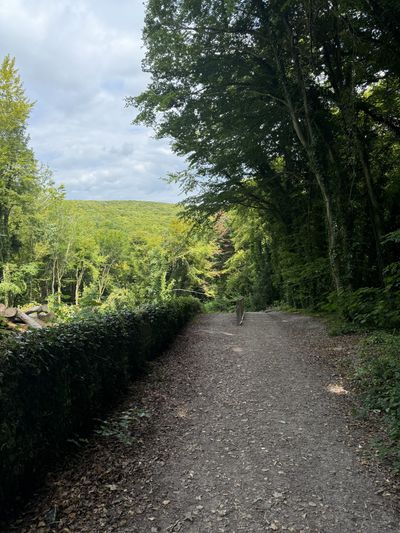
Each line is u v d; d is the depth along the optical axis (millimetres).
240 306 15891
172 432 4859
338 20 11508
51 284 40781
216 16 13508
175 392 6461
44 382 3717
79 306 12766
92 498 3369
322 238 18797
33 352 3602
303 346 9945
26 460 3350
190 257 38125
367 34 11594
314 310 18656
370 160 13578
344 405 5562
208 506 3318
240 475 3822
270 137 18656
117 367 5930
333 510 3217
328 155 13734
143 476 3791
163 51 14297
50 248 36188
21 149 26781
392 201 12648
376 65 12008
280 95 15391
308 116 13781
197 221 22453
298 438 4621
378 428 4656
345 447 4320
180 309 13672
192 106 15883
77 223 39875
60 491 3418
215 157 19625
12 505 3145
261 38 14422
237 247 37031
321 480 3684
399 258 11961
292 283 21594
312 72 13992
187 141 18250
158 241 37062
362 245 12750
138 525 3051
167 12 13812
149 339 8281
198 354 9562
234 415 5434
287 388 6551
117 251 44094
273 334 12508
